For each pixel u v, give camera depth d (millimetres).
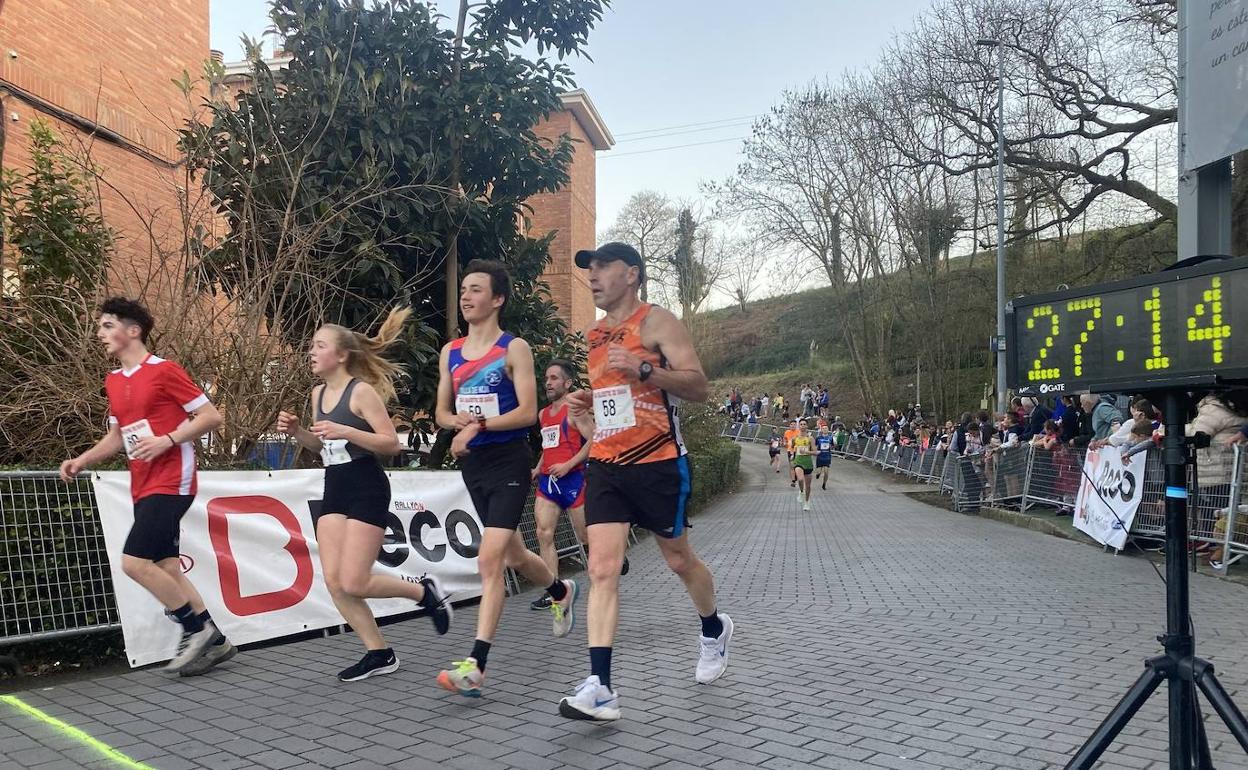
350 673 4695
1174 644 2725
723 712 4102
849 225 35000
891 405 39469
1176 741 2689
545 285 10555
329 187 8492
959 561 9578
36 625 4812
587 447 6965
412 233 8781
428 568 6844
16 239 6957
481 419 4453
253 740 3721
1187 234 8859
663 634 5855
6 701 4309
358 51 8961
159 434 4574
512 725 3926
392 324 5016
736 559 9875
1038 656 5195
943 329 33781
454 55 9328
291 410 7254
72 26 9641
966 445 21734
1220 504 8547
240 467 6672
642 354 4062
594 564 4023
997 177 22812
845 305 37656
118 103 10367
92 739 3727
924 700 4293
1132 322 2869
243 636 5465
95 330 6340
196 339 6676
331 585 4691
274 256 7832
